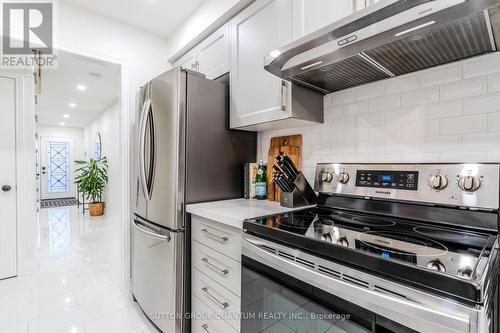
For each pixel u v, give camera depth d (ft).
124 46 7.49
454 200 3.34
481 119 3.42
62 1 6.56
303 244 2.91
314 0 4.16
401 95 4.17
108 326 6.00
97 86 14.02
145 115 5.94
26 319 6.24
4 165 8.50
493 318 2.68
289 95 4.58
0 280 8.31
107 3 6.65
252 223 3.66
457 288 1.83
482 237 2.90
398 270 2.14
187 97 5.36
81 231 14.32
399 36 3.01
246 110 5.49
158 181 5.64
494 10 2.48
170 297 5.24
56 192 28.30
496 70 3.34
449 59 3.60
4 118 8.52
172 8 6.79
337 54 3.47
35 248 8.92
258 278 3.53
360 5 3.55
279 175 4.96
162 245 5.47
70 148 28.84
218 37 6.30
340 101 4.97
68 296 7.35
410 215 3.72
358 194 4.35
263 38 5.06
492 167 3.12
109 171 18.15
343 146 4.91
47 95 15.64
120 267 7.93
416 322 2.02
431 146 3.84
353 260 2.45
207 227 4.82
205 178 5.67
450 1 2.43
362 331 2.36
